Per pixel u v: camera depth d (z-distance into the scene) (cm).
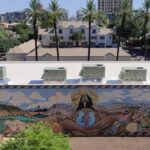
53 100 3102
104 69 3144
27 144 1516
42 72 3244
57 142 1591
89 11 7138
